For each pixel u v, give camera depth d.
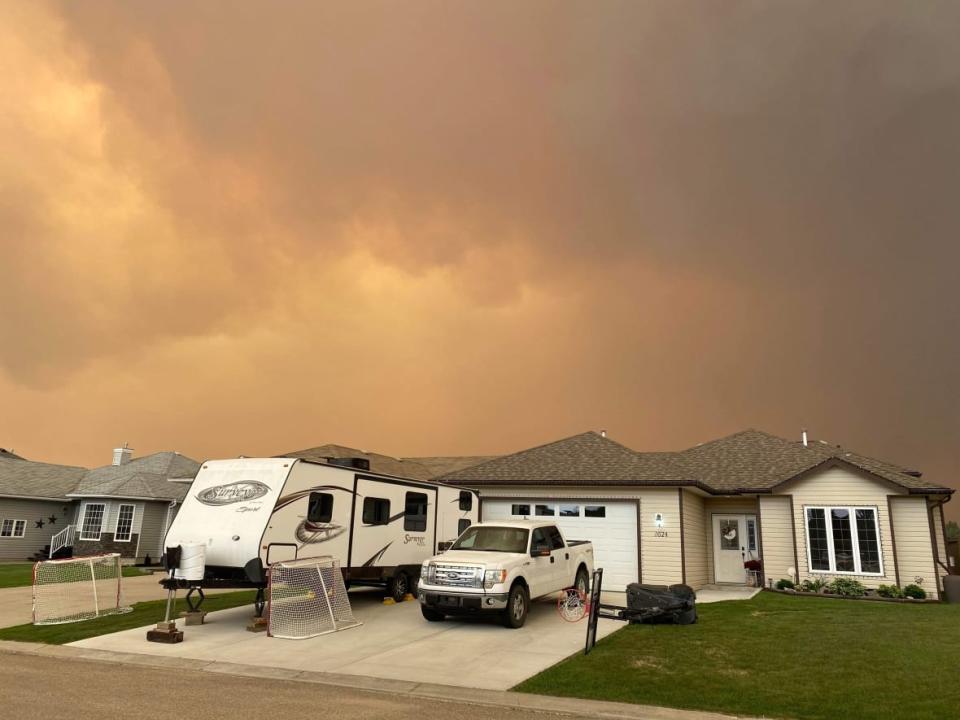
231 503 12.69
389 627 12.27
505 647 10.55
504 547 13.17
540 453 22.91
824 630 11.60
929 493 18.66
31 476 37.28
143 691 7.70
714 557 21.91
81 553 33.62
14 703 6.98
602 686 8.24
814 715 7.12
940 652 9.70
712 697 7.77
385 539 15.50
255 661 9.59
